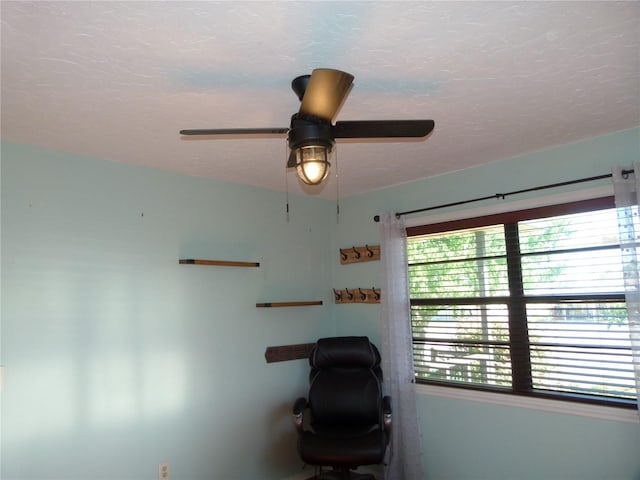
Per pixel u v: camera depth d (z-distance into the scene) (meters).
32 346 2.76
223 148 2.96
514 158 3.35
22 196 2.80
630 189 2.78
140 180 3.31
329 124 1.83
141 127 2.57
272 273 4.02
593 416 2.90
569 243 3.11
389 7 1.56
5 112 2.35
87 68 1.91
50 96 2.17
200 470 3.41
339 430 3.53
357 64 1.93
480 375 3.49
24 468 2.68
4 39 1.69
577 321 3.05
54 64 1.87
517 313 3.32
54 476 2.78
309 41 1.75
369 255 4.19
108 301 3.08
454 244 3.73
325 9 1.56
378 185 4.06
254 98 2.22
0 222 2.71
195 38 1.71
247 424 3.71
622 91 2.27
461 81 2.11
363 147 3.01
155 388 3.24
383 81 2.09
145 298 3.25
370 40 1.75
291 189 4.12
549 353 3.16
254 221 3.95
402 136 1.95
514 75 2.07
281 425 3.93
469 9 1.58
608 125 2.75
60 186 2.95
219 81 2.04
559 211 3.13
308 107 1.70
